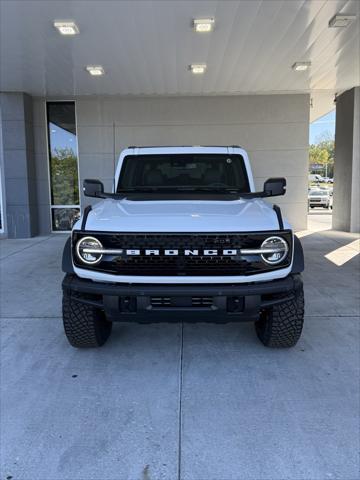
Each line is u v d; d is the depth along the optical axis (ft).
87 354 12.72
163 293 10.38
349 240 33.50
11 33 22.56
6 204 36.70
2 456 8.23
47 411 9.74
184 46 24.98
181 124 38.17
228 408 9.77
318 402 9.96
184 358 12.35
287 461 7.99
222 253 10.48
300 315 11.65
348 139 37.24
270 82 33.47
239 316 10.77
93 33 22.76
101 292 10.64
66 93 36.32
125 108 38.14
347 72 31.04
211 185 15.62
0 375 11.46
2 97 35.76
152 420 9.36
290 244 10.89
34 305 17.65
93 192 13.53
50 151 39.19
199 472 7.75
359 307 16.76
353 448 8.34
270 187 13.24
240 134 38.22
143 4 19.34
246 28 22.40
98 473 7.77
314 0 19.24
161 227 10.55
